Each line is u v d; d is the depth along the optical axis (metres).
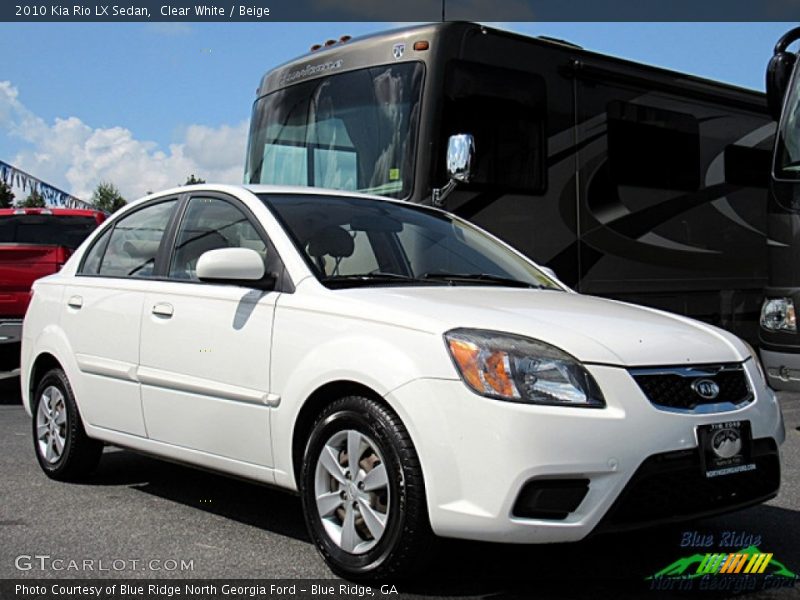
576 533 3.71
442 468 3.78
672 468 3.84
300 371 4.36
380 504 4.02
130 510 5.32
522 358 3.81
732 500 4.07
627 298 10.23
